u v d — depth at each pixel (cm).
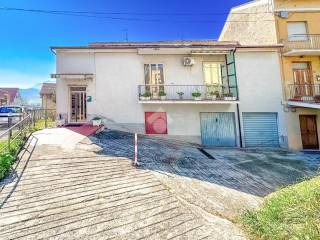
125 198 655
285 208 561
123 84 1531
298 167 1166
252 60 1638
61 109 1473
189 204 662
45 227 516
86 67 1504
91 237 496
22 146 957
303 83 1673
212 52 1555
